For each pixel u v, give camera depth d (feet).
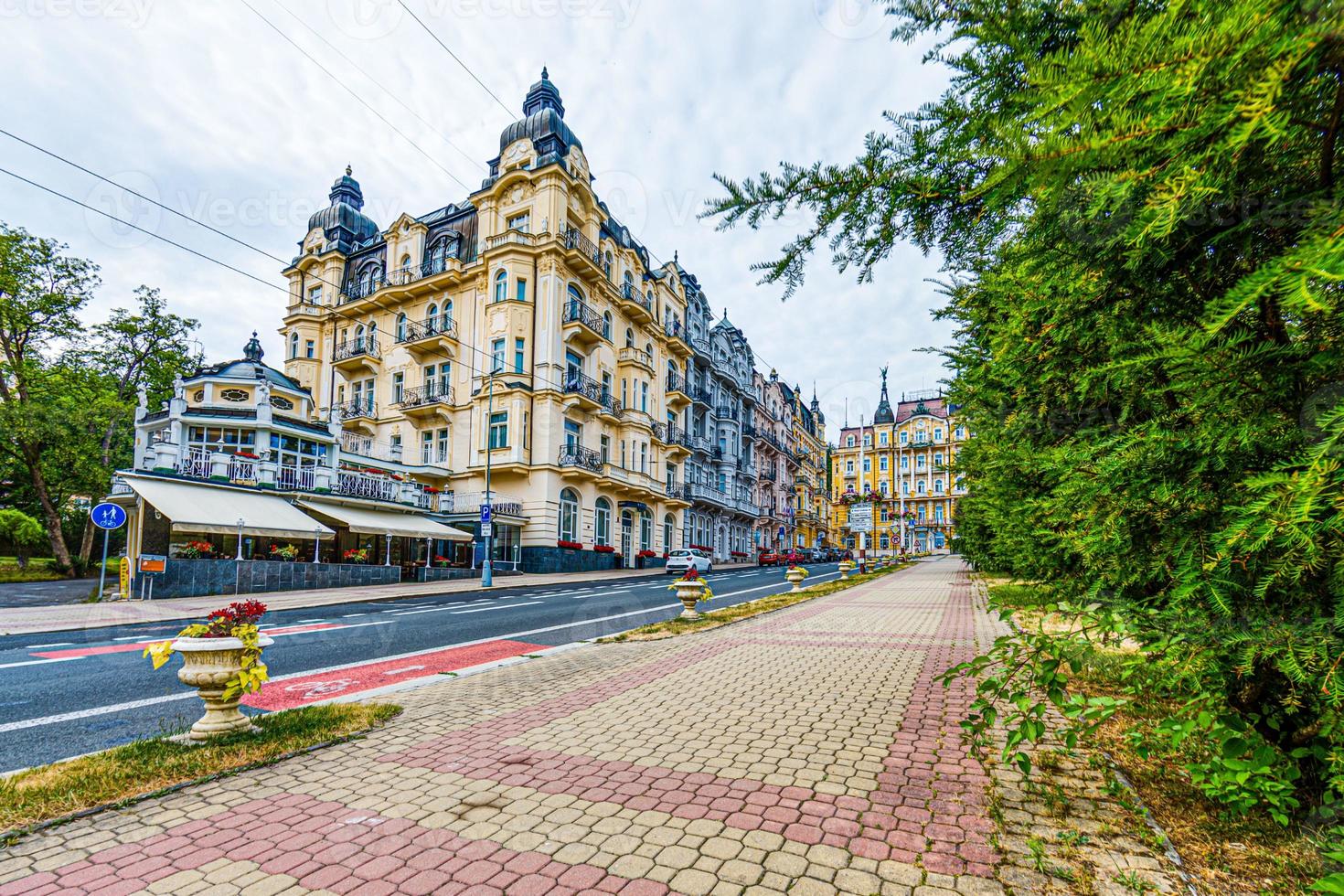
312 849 9.57
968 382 15.17
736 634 31.42
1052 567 14.46
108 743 15.53
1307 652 5.80
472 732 15.40
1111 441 6.68
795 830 9.87
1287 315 5.16
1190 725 8.04
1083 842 9.06
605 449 109.81
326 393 117.08
